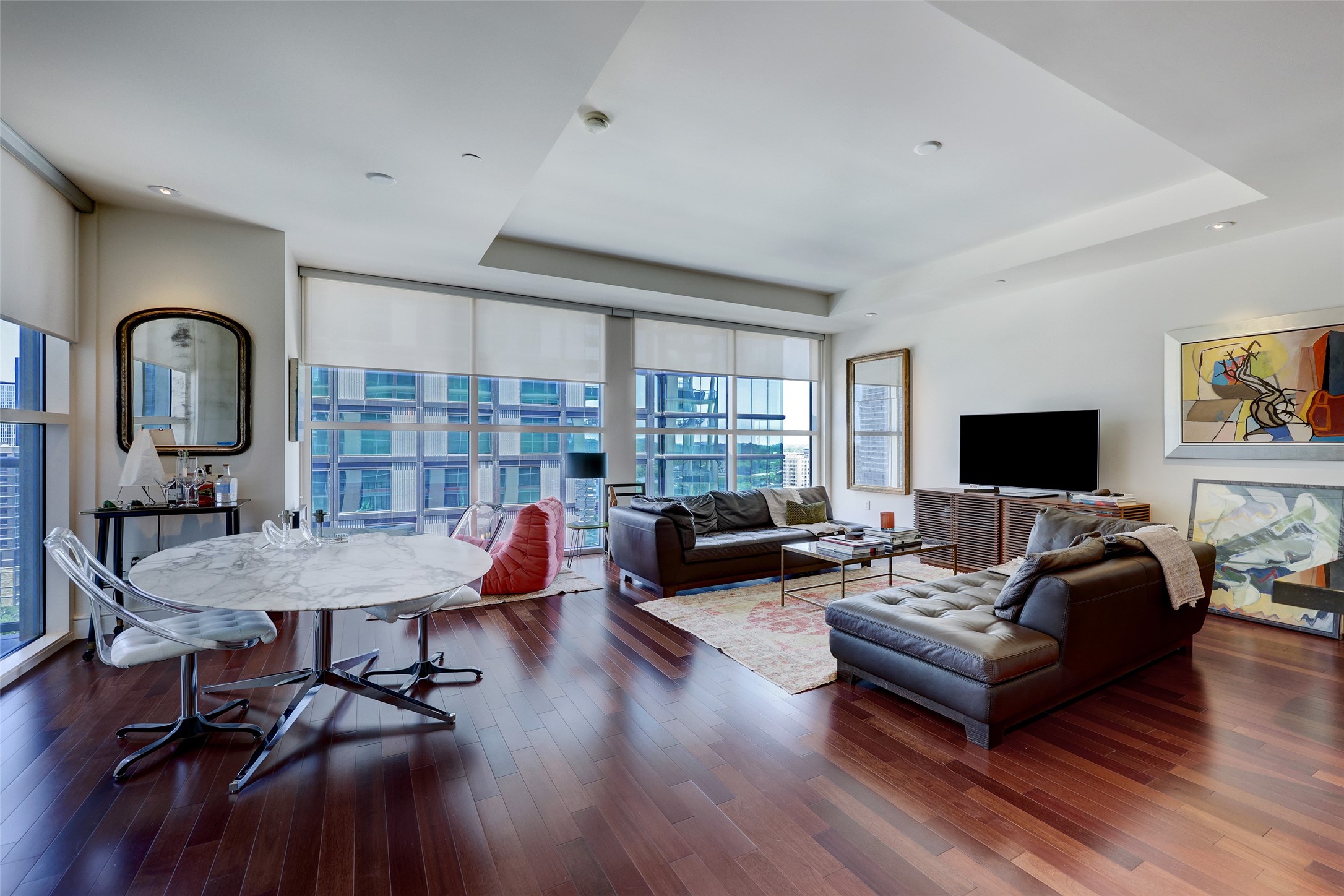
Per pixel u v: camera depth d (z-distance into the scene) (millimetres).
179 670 2947
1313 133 2541
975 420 5453
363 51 2020
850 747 2246
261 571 2150
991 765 2121
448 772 2068
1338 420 3482
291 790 1955
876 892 1524
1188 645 3189
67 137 2617
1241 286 3910
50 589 3266
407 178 3033
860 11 2125
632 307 6023
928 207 3967
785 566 4773
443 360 5246
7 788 1945
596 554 6000
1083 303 4801
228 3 1770
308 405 4812
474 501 5512
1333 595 1431
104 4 1769
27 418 2922
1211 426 4020
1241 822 1799
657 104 2742
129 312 3438
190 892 1508
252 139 2631
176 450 3438
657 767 2107
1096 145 3121
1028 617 2500
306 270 4668
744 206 3982
